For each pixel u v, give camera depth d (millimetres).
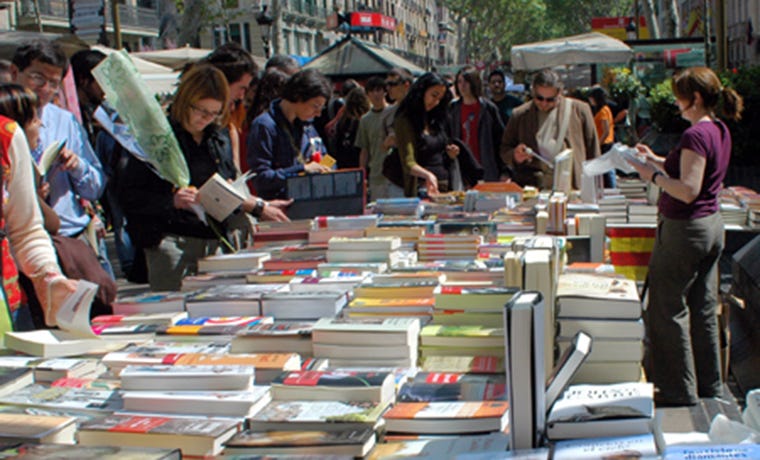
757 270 5086
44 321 3383
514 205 5348
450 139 6770
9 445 1899
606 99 13266
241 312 3078
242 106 6562
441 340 2654
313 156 5582
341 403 2215
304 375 2338
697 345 4504
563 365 2074
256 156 5027
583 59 17641
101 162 4719
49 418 2098
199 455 2006
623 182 6789
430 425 2084
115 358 2520
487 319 2758
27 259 2953
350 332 2594
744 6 27812
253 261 3846
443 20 103875
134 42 39312
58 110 4211
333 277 3441
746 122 11906
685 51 18531
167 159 3889
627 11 66062
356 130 8672
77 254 3742
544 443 1934
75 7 11203
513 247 3176
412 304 2947
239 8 42094
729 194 6496
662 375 4410
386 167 6660
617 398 2098
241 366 2359
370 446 2002
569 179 5691
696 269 4301
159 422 2100
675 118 13406
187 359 2490
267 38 23109
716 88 4223
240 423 2107
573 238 4375
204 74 4031
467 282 3188
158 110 3820
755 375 4691
